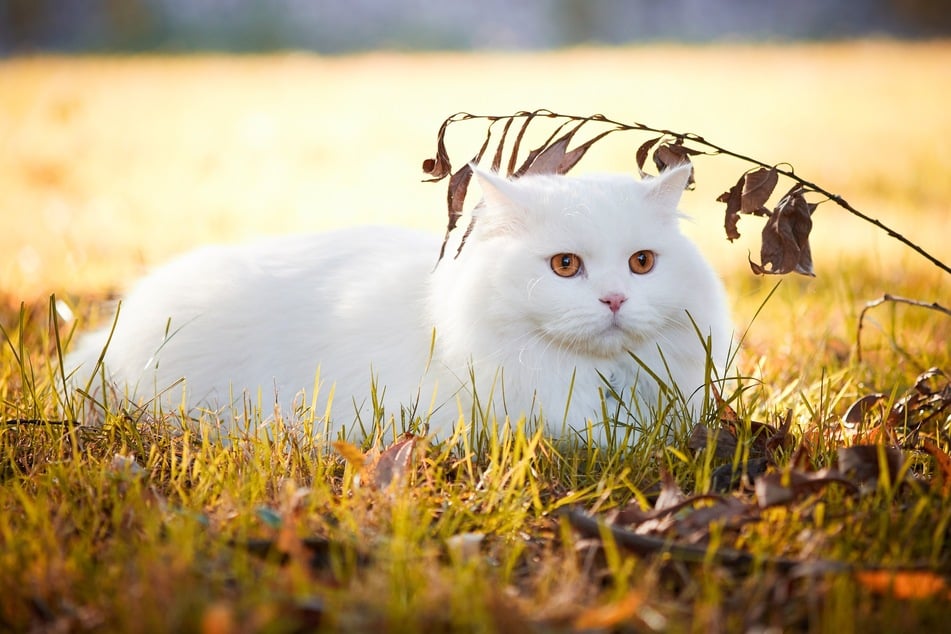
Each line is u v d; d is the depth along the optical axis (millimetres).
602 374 3230
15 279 5930
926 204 8883
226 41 29969
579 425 3199
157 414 3520
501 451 3006
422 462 2834
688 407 3297
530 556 2475
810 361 4344
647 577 2193
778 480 2510
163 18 30703
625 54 24578
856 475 2705
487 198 3170
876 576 2215
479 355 3141
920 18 29875
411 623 1986
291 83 18141
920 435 3193
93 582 2199
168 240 7656
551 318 3066
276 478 2861
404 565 2209
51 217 8453
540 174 3449
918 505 2479
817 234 7840
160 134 13031
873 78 17953
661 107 14875
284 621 1972
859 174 10258
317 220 8734
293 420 3287
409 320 3367
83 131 12742
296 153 12117
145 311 3730
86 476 2740
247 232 8156
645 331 3104
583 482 2912
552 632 2002
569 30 32906
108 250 7102
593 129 12688
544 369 3164
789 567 2273
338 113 14859
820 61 20828
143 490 2646
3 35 29109
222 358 3584
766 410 3438
